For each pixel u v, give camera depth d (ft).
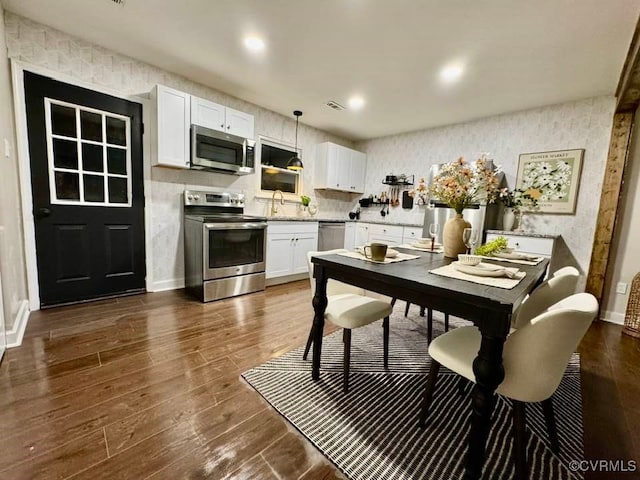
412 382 5.72
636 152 9.30
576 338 3.20
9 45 7.25
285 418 4.55
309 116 13.87
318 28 7.07
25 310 7.58
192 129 9.91
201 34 7.65
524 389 3.34
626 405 5.18
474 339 4.40
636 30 6.31
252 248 11.03
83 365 5.71
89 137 8.71
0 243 5.79
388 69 8.91
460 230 5.99
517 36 6.95
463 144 13.46
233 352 6.53
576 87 9.44
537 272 4.98
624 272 9.62
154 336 7.08
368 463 3.79
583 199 10.48
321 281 5.39
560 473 3.74
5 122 6.69
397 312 9.84
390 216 16.44
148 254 10.23
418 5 6.08
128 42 8.27
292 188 15.05
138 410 4.56
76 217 8.67
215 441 4.04
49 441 3.89
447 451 4.03
